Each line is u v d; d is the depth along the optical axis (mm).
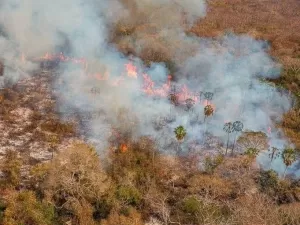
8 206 36750
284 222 37062
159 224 37500
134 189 39250
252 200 38781
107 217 37219
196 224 37031
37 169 41750
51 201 37812
